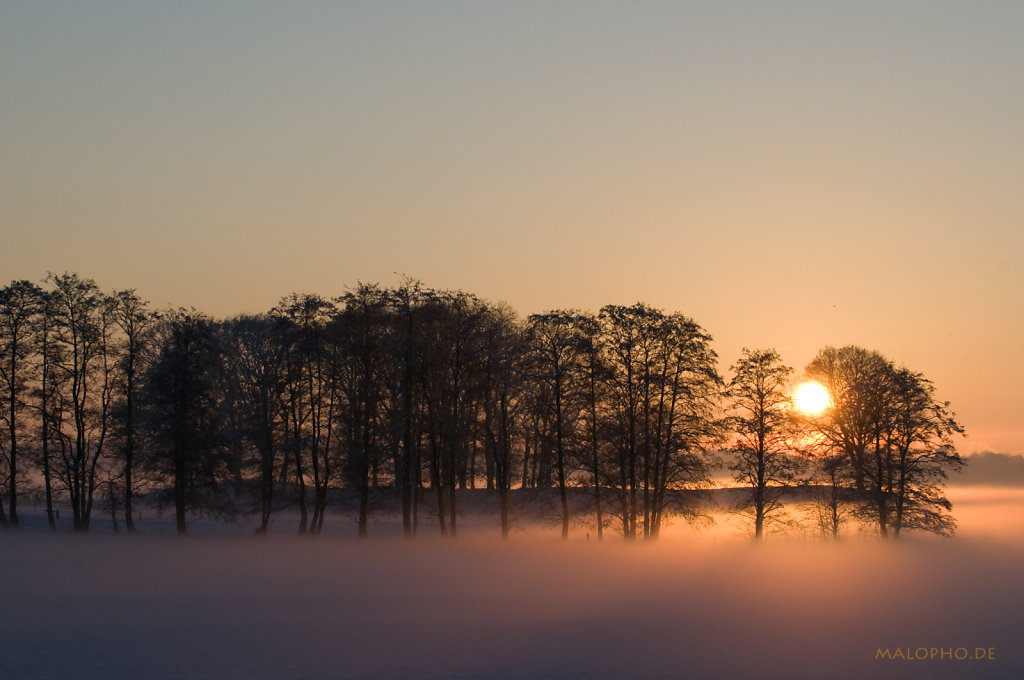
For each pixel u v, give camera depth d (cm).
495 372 7138
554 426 7200
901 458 7231
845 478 7288
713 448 6969
